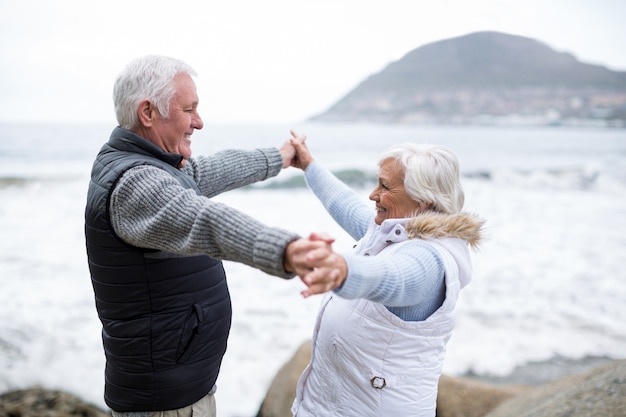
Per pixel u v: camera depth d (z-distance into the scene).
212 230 1.29
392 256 1.39
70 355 4.69
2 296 5.91
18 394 4.04
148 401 1.67
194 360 1.70
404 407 1.55
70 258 7.32
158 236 1.41
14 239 8.07
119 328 1.64
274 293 6.20
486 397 3.23
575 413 2.40
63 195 11.19
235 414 3.95
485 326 5.58
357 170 15.22
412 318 1.50
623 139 33.59
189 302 1.66
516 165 20.22
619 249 8.53
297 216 9.78
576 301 6.28
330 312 1.63
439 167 1.56
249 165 2.15
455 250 1.51
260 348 4.93
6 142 20.20
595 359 4.91
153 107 1.64
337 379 1.62
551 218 10.88
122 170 1.50
